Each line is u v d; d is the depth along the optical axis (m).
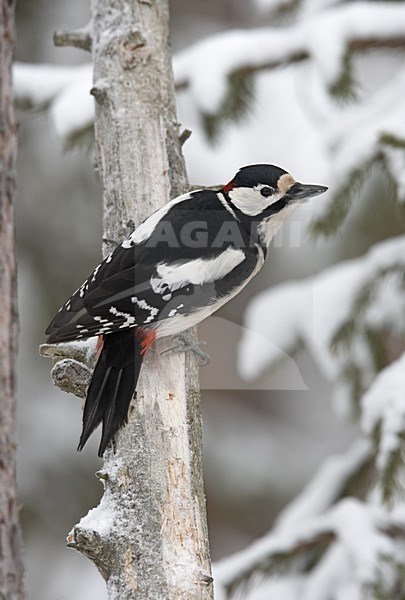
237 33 11.63
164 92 7.92
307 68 13.09
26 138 15.35
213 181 13.95
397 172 10.04
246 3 17.70
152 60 7.94
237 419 17.62
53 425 15.65
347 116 11.59
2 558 5.31
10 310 5.44
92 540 6.13
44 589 15.01
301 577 10.09
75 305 6.92
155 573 6.05
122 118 7.73
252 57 11.37
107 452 6.54
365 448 10.77
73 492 15.53
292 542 9.83
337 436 18.31
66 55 15.98
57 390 15.75
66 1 16.08
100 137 7.83
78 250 15.32
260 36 11.46
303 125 13.72
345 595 9.25
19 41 15.90
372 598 9.01
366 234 12.78
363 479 10.73
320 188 7.92
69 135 11.50
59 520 15.41
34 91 11.91
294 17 12.59
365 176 10.30
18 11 15.90
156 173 7.63
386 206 12.57
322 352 10.66
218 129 11.61
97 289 6.90
